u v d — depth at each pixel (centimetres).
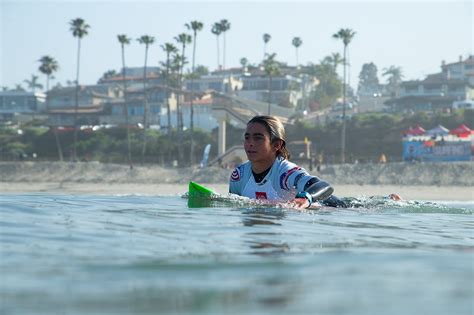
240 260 678
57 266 636
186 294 509
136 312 454
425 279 567
